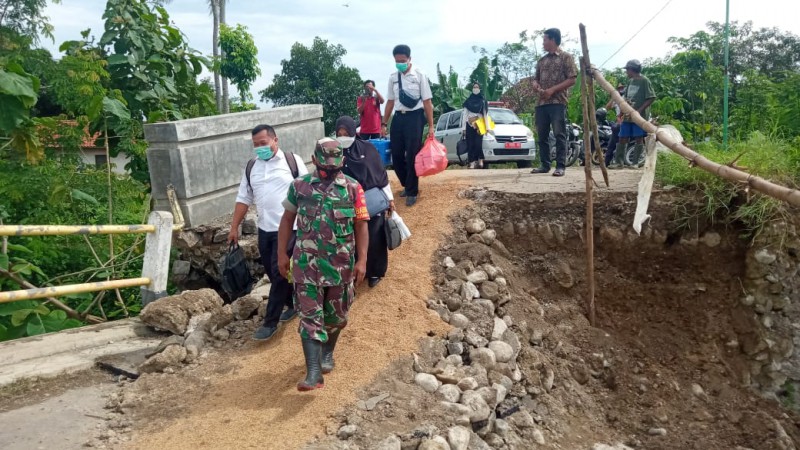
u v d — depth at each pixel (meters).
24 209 8.14
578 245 6.63
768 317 6.23
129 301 8.03
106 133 8.72
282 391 4.50
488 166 15.24
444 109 22.91
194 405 4.53
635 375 5.96
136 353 5.53
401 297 5.61
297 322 5.47
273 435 4.00
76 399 4.78
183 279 7.67
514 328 5.71
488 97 21.95
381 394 4.38
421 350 4.95
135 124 9.02
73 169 8.52
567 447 4.88
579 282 6.52
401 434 3.97
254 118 8.78
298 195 4.36
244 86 23.69
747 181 4.13
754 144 6.83
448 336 5.17
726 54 9.27
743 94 11.77
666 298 6.50
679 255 6.55
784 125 9.41
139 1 9.70
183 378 4.96
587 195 5.95
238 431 4.08
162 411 4.50
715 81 17.50
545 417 5.07
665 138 4.94
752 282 6.32
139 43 9.30
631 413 5.65
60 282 7.80
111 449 4.03
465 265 6.02
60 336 5.75
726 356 6.24
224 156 8.18
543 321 6.02
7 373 5.02
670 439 5.39
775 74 21.28
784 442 5.44
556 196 6.81
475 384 4.63
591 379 5.81
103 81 9.16
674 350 6.23
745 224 6.44
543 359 5.54
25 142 7.76
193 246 7.48
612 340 6.16
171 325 5.78
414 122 7.25
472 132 10.92
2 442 4.11
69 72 8.23
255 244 7.37
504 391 4.89
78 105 8.41
